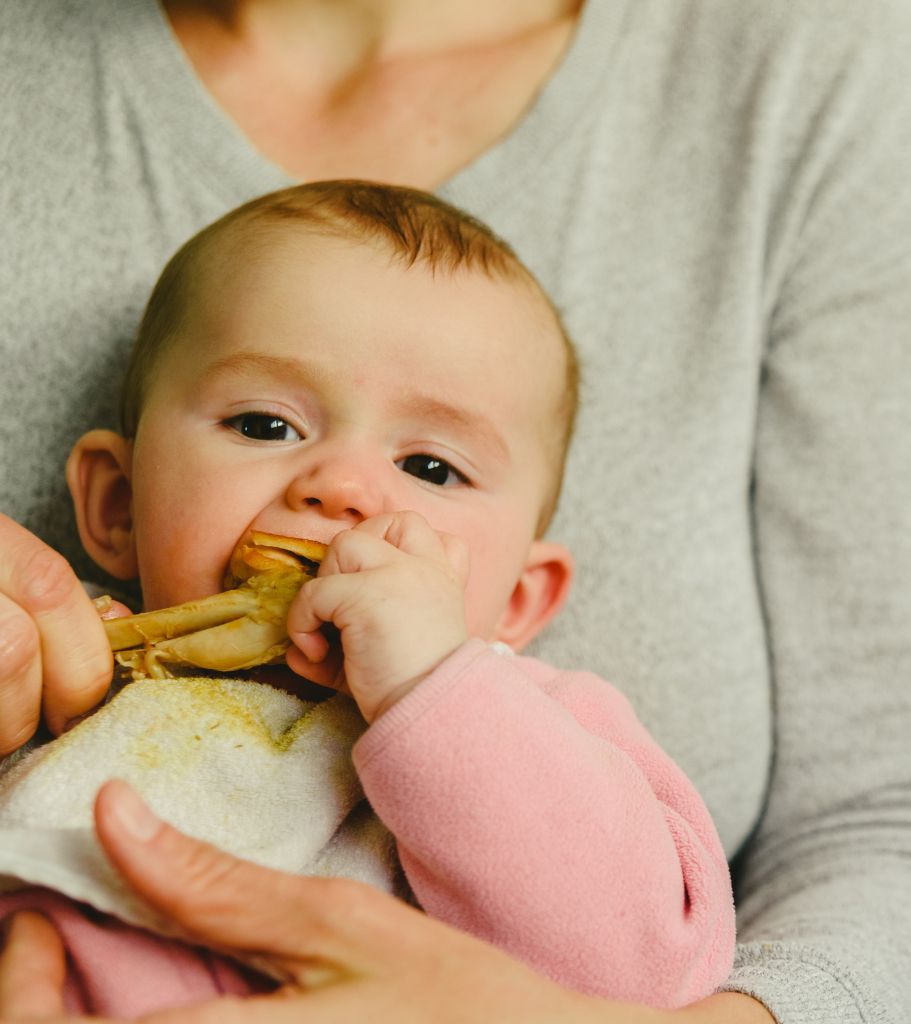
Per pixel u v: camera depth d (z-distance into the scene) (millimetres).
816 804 967
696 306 1075
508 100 1124
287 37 1189
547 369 906
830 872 899
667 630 998
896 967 786
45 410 1012
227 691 716
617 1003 600
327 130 1139
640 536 1018
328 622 693
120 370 1030
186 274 895
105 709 698
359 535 681
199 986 592
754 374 1072
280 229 862
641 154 1122
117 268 1041
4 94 1080
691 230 1094
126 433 961
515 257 943
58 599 657
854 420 1017
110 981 582
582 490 1030
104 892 576
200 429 808
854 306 1048
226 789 673
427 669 641
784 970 747
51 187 1049
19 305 1013
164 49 1093
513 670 658
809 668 1001
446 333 814
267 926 539
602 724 774
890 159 1064
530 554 963
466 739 616
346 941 545
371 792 627
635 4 1157
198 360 828
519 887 611
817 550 1013
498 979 559
